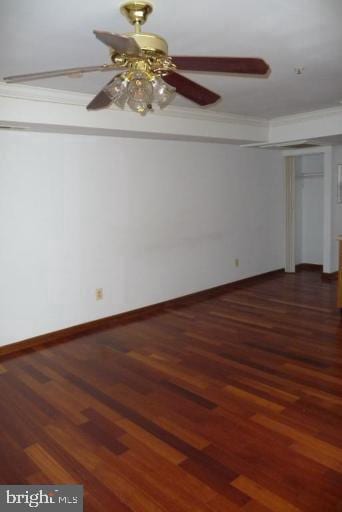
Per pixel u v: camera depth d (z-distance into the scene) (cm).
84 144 446
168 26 245
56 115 376
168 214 536
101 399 311
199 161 566
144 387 328
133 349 406
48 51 278
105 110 407
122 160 480
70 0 205
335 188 654
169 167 530
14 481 226
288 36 264
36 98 360
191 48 282
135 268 507
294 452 243
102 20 231
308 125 527
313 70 336
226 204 612
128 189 489
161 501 209
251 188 648
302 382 329
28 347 418
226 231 618
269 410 289
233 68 199
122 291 497
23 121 358
